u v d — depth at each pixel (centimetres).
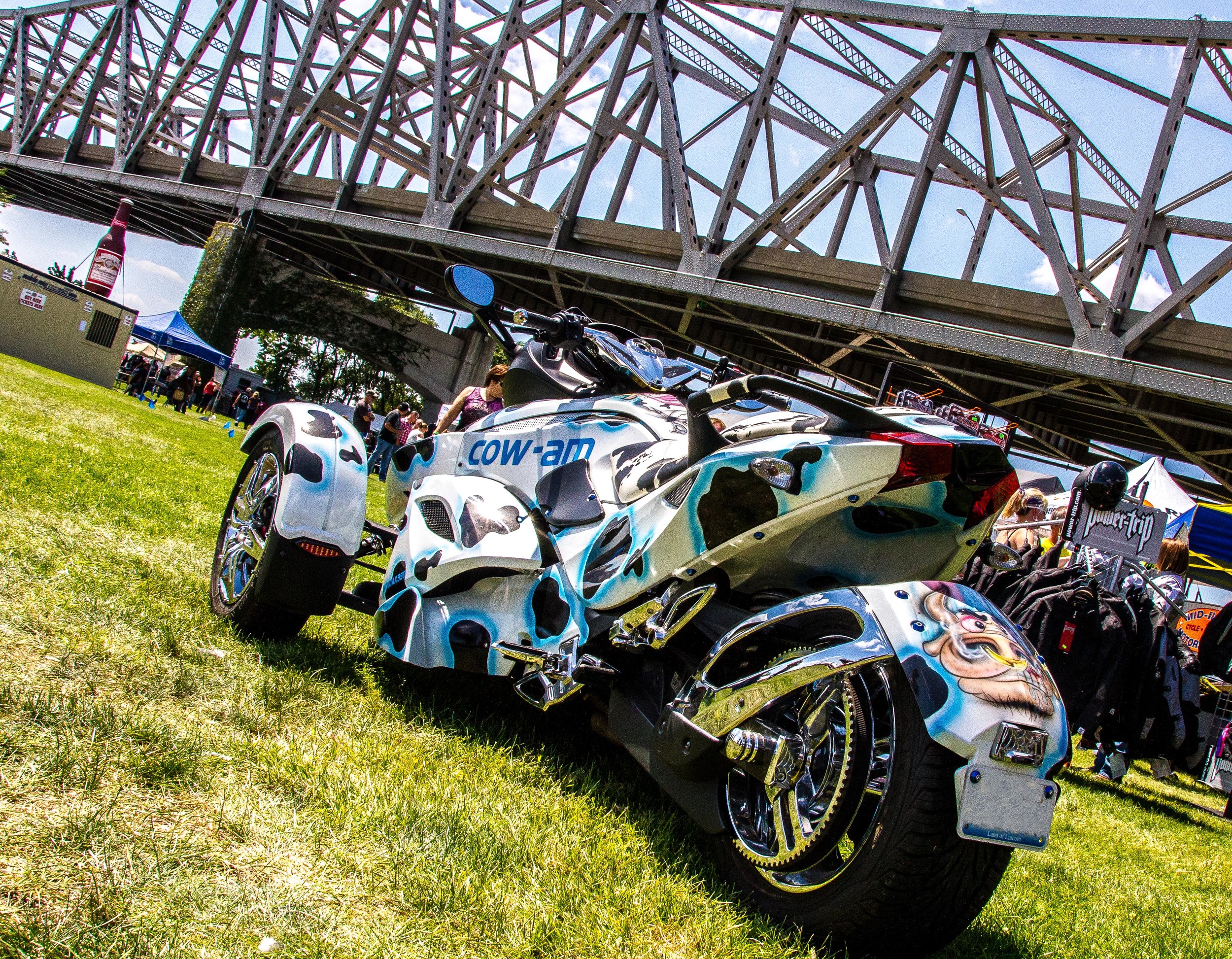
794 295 3062
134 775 182
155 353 3575
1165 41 2712
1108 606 538
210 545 446
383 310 5894
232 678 264
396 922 157
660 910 191
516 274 4100
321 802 196
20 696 201
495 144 4950
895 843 178
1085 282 2581
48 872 142
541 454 318
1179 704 556
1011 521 575
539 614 284
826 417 223
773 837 212
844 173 3584
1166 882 370
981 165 3541
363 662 336
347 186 4594
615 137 3800
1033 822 178
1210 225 3133
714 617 243
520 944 160
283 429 330
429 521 327
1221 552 1179
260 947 136
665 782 231
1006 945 227
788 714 217
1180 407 2894
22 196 7312
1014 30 2836
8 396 962
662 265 3559
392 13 4919
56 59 6481
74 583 307
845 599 204
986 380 3145
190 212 5912
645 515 256
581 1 4784
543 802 235
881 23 3177
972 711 177
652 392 305
